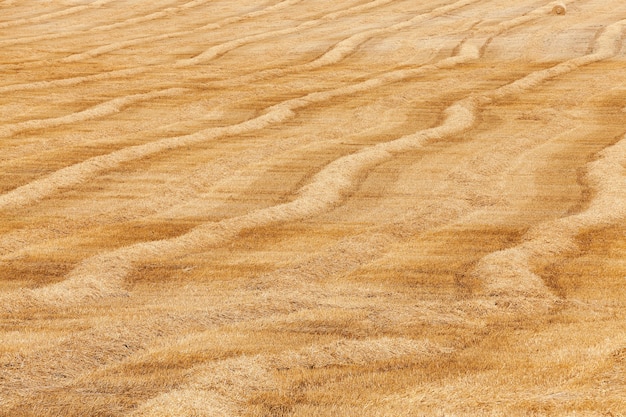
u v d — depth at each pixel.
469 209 28.52
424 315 18.72
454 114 43.09
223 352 16.22
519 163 34.53
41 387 14.53
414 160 34.81
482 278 21.56
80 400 13.99
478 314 19.09
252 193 30.23
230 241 24.98
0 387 14.41
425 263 22.98
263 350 16.39
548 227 25.61
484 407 13.67
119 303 20.03
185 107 46.16
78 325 17.95
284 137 39.25
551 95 48.53
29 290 20.00
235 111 45.25
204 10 82.88
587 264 22.94
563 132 40.12
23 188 29.80
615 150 35.88
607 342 16.56
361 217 27.58
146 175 32.38
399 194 30.22
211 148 36.88
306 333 17.50
